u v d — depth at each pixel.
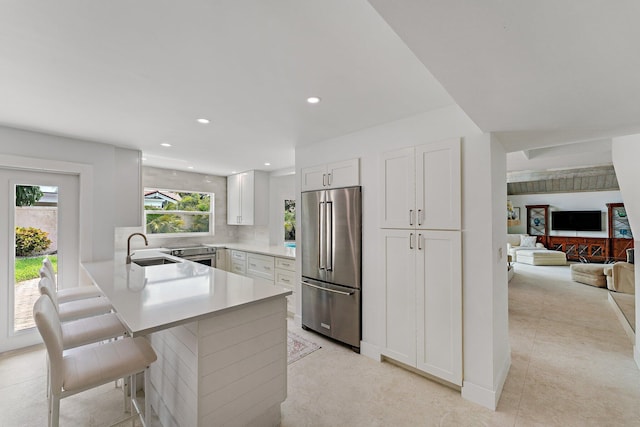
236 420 1.62
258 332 1.74
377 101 2.11
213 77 1.75
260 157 4.02
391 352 2.52
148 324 1.28
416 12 0.85
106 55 1.50
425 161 2.30
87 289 2.60
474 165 2.08
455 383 2.13
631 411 1.94
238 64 1.60
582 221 9.54
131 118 2.45
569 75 1.20
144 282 2.11
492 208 2.01
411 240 2.38
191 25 1.26
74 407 1.98
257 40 1.37
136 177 3.54
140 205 3.57
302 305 3.42
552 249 10.02
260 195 5.14
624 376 2.39
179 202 5.23
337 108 2.25
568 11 0.81
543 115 1.69
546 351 2.87
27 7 1.13
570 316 3.97
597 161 4.56
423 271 2.31
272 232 5.30
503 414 1.92
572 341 3.12
